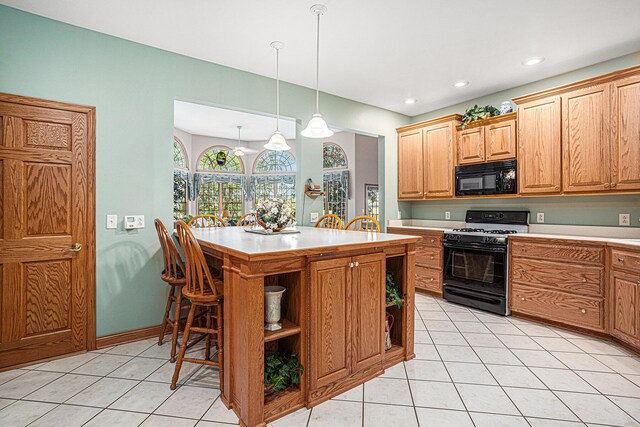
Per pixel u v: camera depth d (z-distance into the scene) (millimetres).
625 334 2520
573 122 3115
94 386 2057
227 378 1850
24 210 2369
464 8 2355
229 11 2389
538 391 1996
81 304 2564
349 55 3090
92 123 2611
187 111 5789
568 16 2449
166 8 2342
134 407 1839
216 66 3242
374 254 2127
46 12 2379
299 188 3947
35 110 2396
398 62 3238
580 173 3066
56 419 1729
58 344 2473
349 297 1992
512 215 3879
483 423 1700
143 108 2838
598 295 2748
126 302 2758
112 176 2695
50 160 2455
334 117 4160
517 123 3559
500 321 3250
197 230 3229
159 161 2918
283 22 2535
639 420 1712
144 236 2840
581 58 3148
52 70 2457
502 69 3402
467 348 2621
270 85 3596
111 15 2424
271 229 2695
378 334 2176
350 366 2016
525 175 3482
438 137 4332
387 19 2496
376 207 7707
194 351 2572
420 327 3090
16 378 2156
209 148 8156
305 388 1842
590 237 3102
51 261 2461
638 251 2396
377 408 1834
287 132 7578
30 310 2383
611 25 2574
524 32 2682
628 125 2764
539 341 2754
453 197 4184
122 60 2746
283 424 1695
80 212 2568
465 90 4012
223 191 8453
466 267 3730
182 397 1942
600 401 1889
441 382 2105
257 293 1651
